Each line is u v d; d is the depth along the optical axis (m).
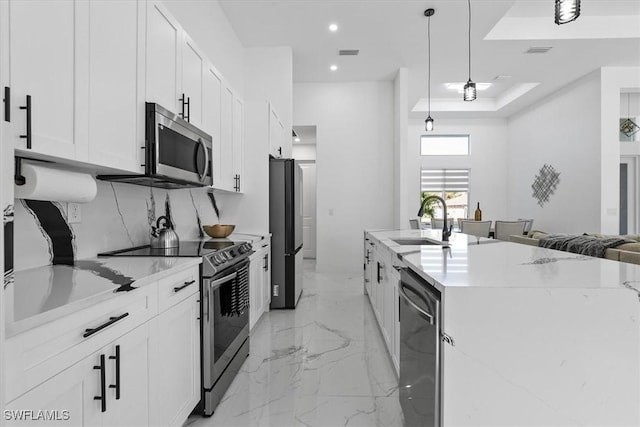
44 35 1.11
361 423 1.81
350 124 6.20
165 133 1.86
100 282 1.19
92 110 1.35
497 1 3.88
